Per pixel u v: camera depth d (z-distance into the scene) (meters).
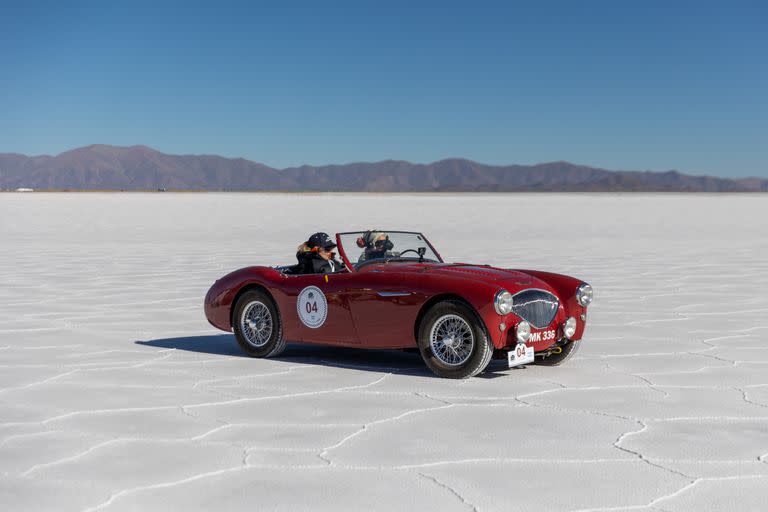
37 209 56.44
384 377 6.79
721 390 6.27
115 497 3.93
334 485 4.10
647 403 5.84
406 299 6.75
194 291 13.09
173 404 5.83
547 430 5.12
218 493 3.99
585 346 8.27
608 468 4.36
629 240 26.56
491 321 6.39
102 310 10.98
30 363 7.41
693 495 3.95
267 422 5.33
